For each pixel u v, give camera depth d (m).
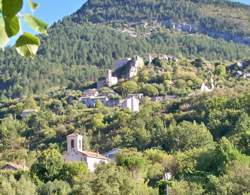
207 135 106.12
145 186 61.53
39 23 3.54
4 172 81.88
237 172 59.75
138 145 116.94
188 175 71.25
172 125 121.38
